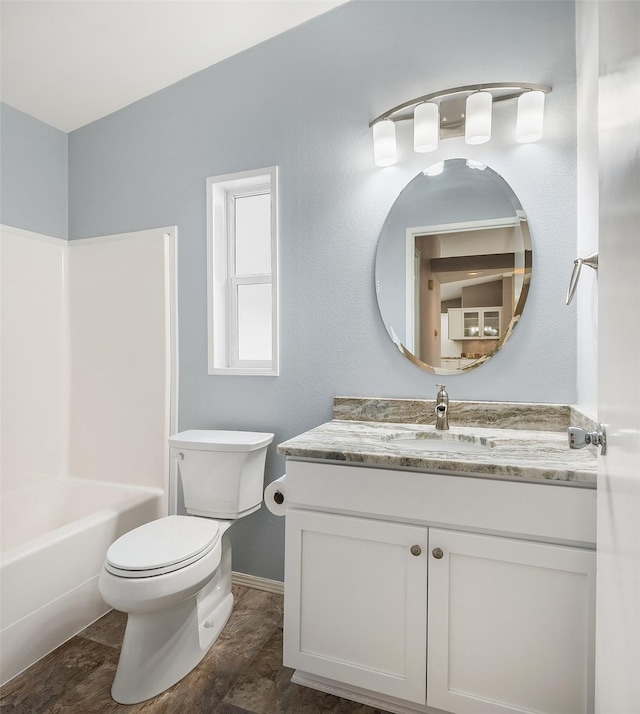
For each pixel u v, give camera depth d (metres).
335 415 1.87
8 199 2.21
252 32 1.96
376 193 1.84
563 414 1.57
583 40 1.48
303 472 1.37
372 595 1.29
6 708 1.34
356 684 1.31
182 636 1.48
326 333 1.92
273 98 2.01
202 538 1.51
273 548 2.02
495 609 1.17
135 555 1.39
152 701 1.38
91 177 2.44
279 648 1.63
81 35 1.85
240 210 2.23
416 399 1.78
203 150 2.16
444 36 1.74
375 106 1.84
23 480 2.27
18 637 1.49
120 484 2.35
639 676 0.62
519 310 1.64
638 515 0.62
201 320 2.18
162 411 2.26
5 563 1.46
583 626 1.09
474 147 1.71
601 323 0.87
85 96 2.22
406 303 1.79
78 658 1.57
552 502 1.12
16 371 2.25
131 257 2.33
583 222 1.50
